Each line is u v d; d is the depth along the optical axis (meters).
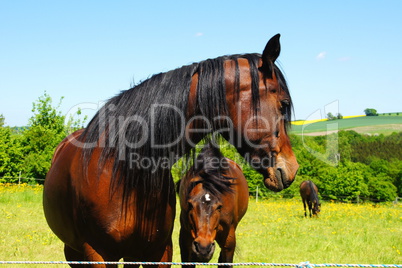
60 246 6.68
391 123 64.81
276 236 8.73
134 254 2.32
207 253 3.58
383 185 25.77
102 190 2.13
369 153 47.12
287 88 2.21
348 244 7.93
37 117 20.88
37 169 19.52
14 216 9.71
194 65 2.25
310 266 1.90
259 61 2.19
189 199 3.77
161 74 2.30
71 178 2.28
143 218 2.21
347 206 19.73
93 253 2.18
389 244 8.23
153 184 2.19
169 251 2.45
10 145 19.81
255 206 17.27
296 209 16.62
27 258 5.80
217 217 3.77
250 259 6.27
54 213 2.55
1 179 18.47
